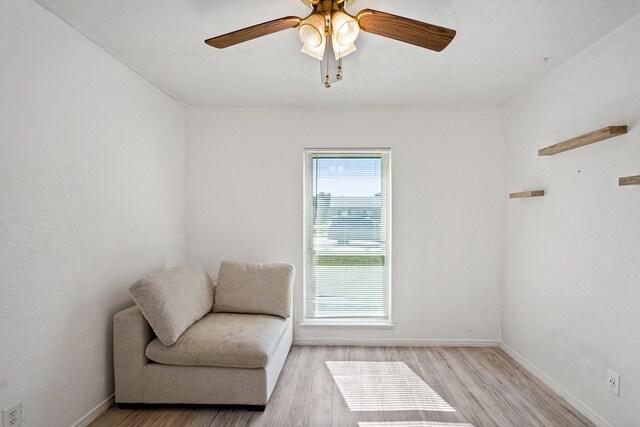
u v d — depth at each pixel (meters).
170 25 2.13
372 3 1.90
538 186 2.97
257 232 3.74
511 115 3.47
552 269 2.75
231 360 2.40
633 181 1.90
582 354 2.41
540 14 2.00
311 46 1.97
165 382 2.44
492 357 3.36
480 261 3.64
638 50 1.99
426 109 3.66
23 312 1.82
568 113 2.60
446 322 3.66
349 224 3.77
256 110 3.74
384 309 3.76
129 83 2.74
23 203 1.82
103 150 2.43
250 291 3.20
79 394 2.21
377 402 2.54
